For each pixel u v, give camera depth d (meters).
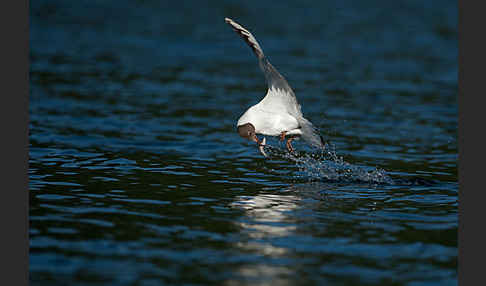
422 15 43.06
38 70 25.14
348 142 16.83
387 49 33.06
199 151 15.51
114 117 18.58
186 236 9.73
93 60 27.89
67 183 12.43
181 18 39.53
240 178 13.31
